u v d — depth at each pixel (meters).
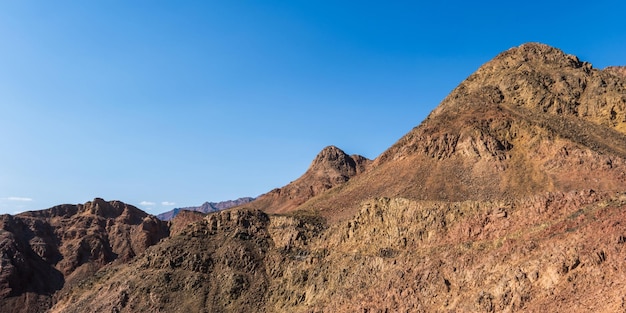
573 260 60.25
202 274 110.00
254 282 105.94
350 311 78.88
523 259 66.38
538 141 115.50
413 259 82.12
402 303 74.25
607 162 102.00
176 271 111.38
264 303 100.62
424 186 115.94
